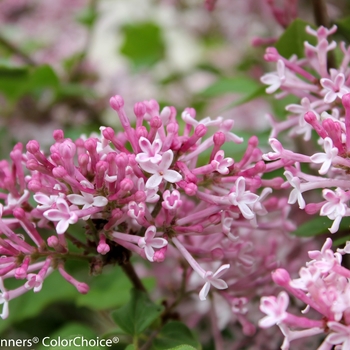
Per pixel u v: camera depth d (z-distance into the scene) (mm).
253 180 454
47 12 817
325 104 477
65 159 445
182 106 732
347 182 447
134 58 792
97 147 458
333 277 430
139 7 863
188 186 444
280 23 539
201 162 534
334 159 440
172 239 457
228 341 533
